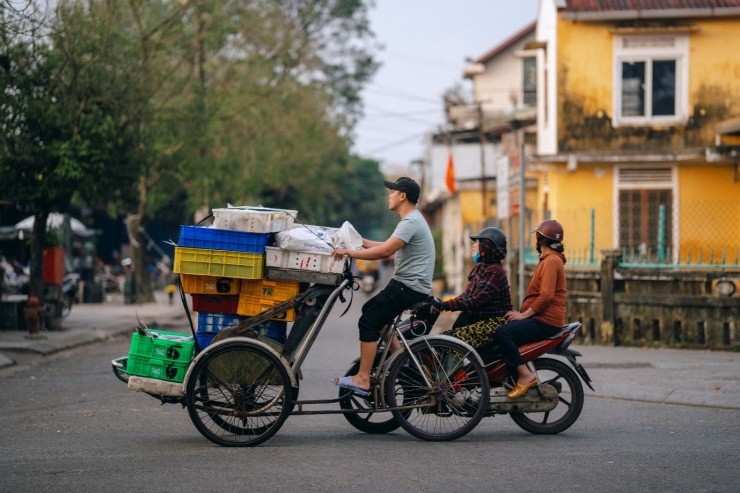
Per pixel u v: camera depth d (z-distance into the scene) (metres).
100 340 19.84
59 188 18.88
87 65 18.97
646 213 22.91
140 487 6.61
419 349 8.48
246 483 6.73
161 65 22.78
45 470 7.19
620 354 15.72
